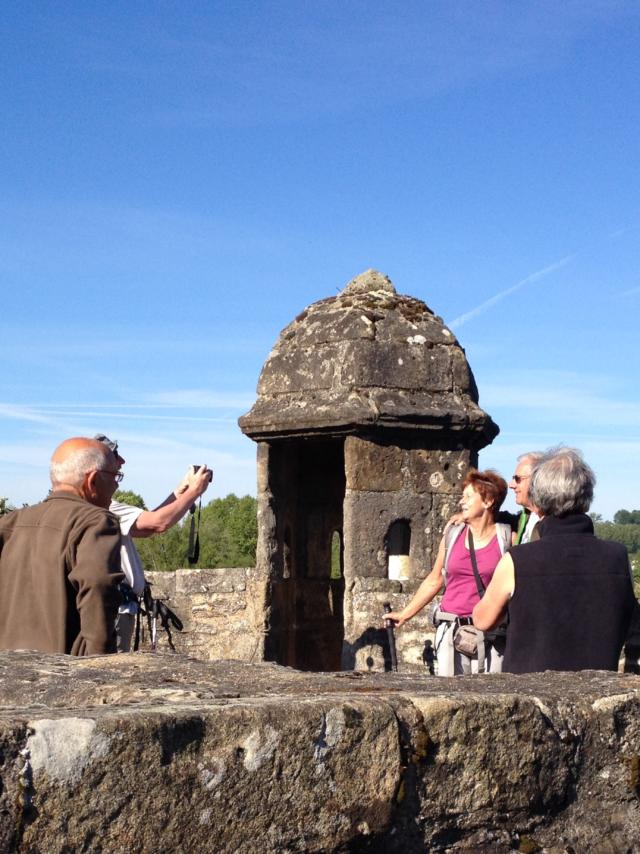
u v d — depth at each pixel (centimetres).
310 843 190
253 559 2630
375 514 764
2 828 161
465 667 503
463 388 801
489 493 507
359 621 753
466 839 214
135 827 172
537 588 344
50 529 356
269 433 805
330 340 797
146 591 728
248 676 245
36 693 230
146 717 175
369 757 198
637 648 489
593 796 234
